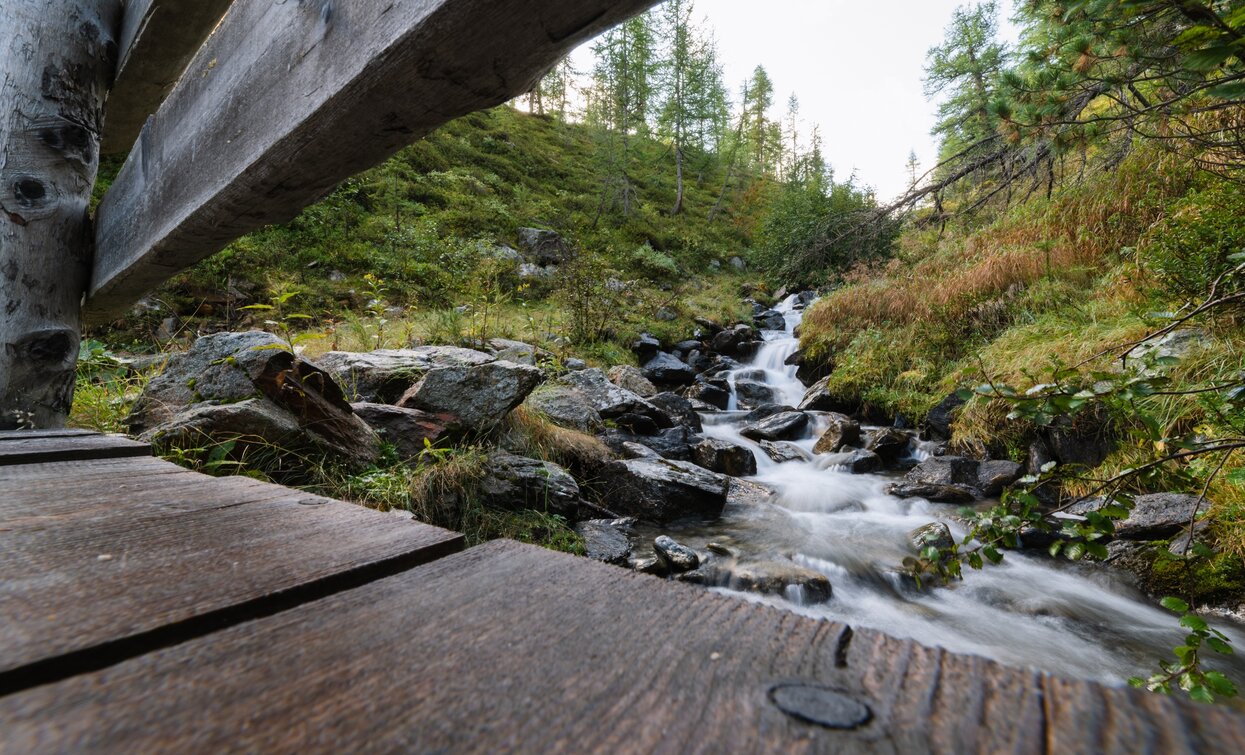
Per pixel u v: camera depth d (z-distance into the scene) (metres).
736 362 10.73
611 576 0.57
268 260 9.45
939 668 0.40
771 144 38.19
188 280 8.23
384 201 13.49
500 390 3.76
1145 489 3.64
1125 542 3.29
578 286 9.28
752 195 26.12
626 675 0.40
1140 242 5.39
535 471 3.41
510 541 0.67
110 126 2.29
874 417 7.25
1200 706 0.35
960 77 17.73
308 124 0.85
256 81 1.02
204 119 1.25
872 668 0.41
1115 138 6.27
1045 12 3.13
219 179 1.15
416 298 9.42
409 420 3.48
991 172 7.78
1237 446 1.54
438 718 0.36
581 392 5.79
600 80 25.17
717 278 17.17
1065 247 6.72
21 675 0.39
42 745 0.32
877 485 4.95
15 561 0.60
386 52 0.66
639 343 9.77
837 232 13.19
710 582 3.06
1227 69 1.31
